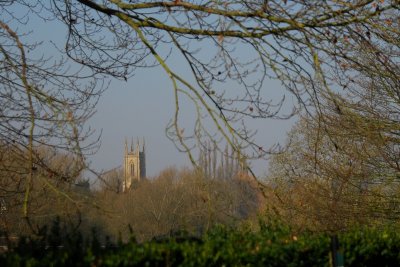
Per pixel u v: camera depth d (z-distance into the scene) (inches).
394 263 392.5
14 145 462.3
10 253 259.4
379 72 471.5
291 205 603.8
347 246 358.9
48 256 249.4
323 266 334.6
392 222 704.4
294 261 321.4
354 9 405.1
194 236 351.3
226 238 344.2
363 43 421.1
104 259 250.2
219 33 410.6
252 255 303.7
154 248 272.8
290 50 404.8
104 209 393.1
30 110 427.5
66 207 387.2
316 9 398.0
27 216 401.7
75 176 421.4
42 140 465.4
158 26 429.4
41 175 417.1
